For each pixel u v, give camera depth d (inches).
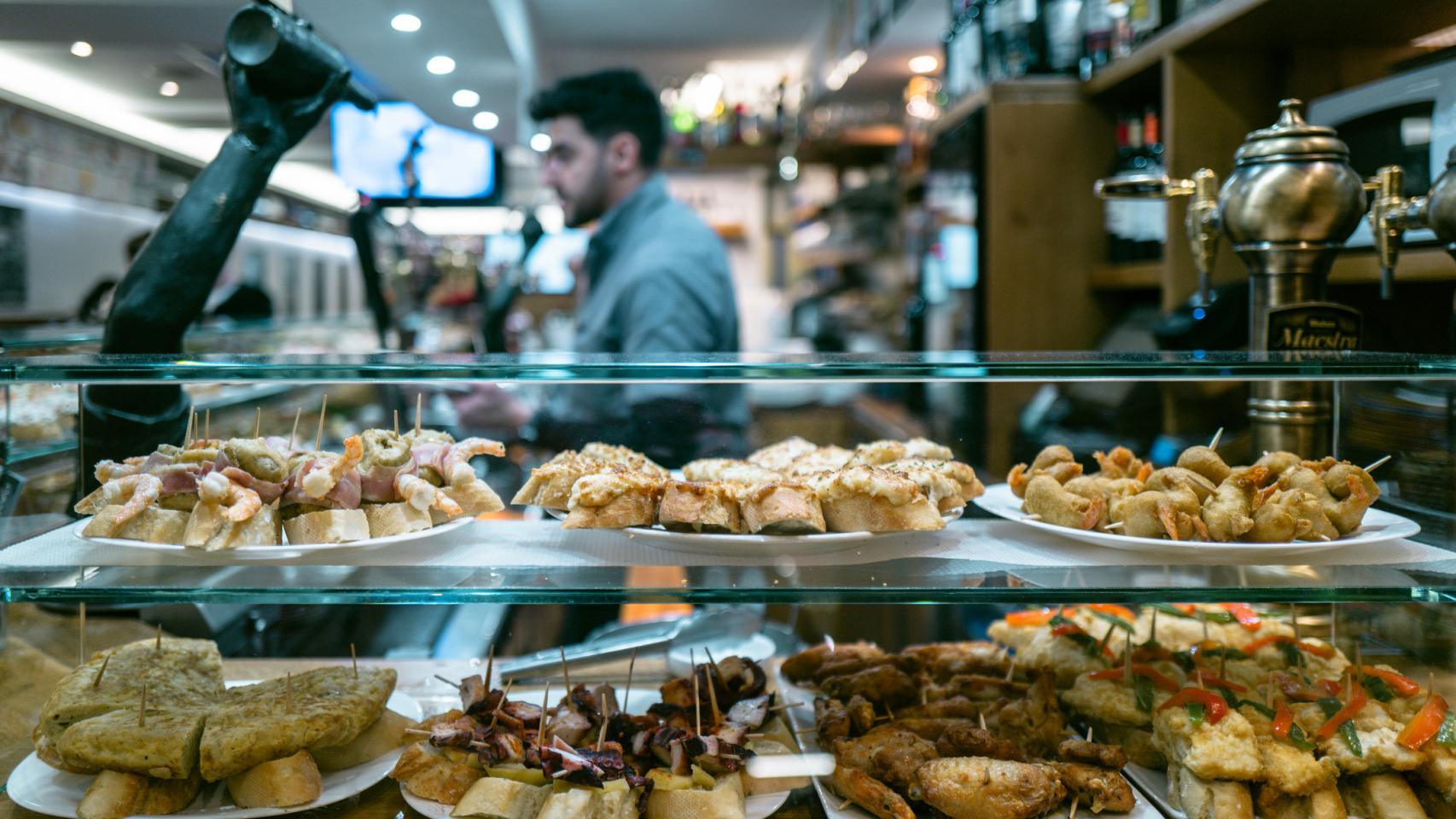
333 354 48.8
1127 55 94.1
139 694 48.4
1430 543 44.9
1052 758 49.2
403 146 104.2
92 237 120.6
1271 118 82.7
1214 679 49.4
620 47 191.9
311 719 45.9
